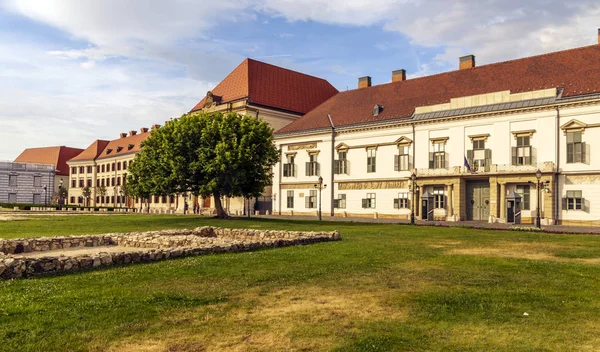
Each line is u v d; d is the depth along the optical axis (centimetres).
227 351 762
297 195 6612
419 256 1812
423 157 5381
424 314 966
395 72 6750
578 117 4362
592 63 4688
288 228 3603
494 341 810
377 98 6353
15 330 834
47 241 2177
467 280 1318
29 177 10862
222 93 7875
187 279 1314
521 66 5275
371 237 2695
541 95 4600
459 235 2855
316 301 1076
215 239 2223
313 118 6750
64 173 13038
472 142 5016
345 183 6094
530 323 912
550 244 2328
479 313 977
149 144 4994
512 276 1381
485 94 4972
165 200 9644
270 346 784
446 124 5209
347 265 1571
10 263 1305
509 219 4581
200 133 4781
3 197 10488
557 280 1321
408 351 763
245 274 1394
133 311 970
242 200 7350
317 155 6391
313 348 775
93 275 1361
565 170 4419
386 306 1032
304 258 1731
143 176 5016
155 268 1486
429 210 5238
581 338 828
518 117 4706
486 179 4944
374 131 5825
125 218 5188
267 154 4884
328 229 3447
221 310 993
